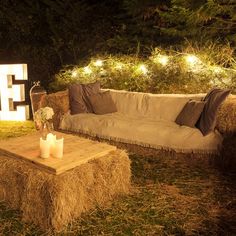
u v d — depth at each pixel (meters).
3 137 4.38
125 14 6.84
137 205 2.54
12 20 7.28
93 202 2.47
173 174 3.10
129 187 2.75
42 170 2.29
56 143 2.38
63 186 2.16
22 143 2.75
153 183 2.91
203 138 3.12
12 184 2.44
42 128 2.80
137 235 2.17
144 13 6.54
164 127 3.39
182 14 5.66
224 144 3.05
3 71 5.12
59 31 7.18
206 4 5.21
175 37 6.33
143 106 3.95
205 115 3.24
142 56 6.00
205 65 4.57
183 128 3.29
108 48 6.68
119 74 5.28
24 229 2.24
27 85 6.45
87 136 3.80
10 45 7.47
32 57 6.91
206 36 5.68
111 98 4.19
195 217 2.37
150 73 5.03
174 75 4.82
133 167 3.27
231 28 5.62
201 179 2.98
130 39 6.67
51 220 2.18
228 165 3.07
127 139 3.49
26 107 5.27
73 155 2.46
